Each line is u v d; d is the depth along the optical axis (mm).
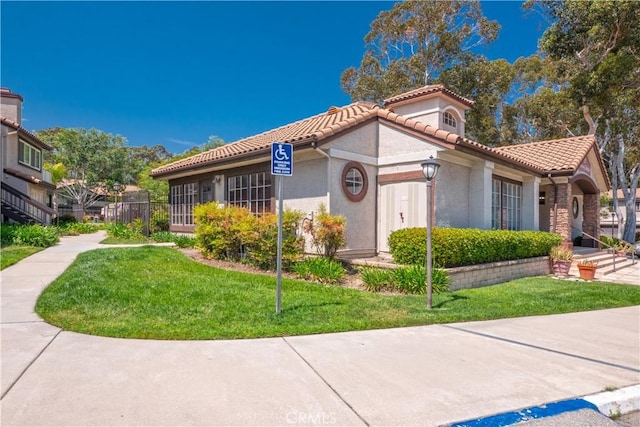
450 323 6344
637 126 23953
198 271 9594
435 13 27797
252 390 3684
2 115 23859
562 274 13180
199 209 11742
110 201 47562
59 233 20281
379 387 3832
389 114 12039
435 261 9383
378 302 7336
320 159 11094
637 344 5449
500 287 10172
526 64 31281
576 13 18641
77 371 4008
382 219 12195
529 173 14523
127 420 3109
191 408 3316
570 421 3324
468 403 3551
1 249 12281
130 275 8523
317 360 4484
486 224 12273
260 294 7410
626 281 12297
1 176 20797
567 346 5297
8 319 5688
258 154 11578
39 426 2998
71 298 6625
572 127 28141
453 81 28109
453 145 10555
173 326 5457
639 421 3578
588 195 19109
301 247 10219
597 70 18359
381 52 30328
